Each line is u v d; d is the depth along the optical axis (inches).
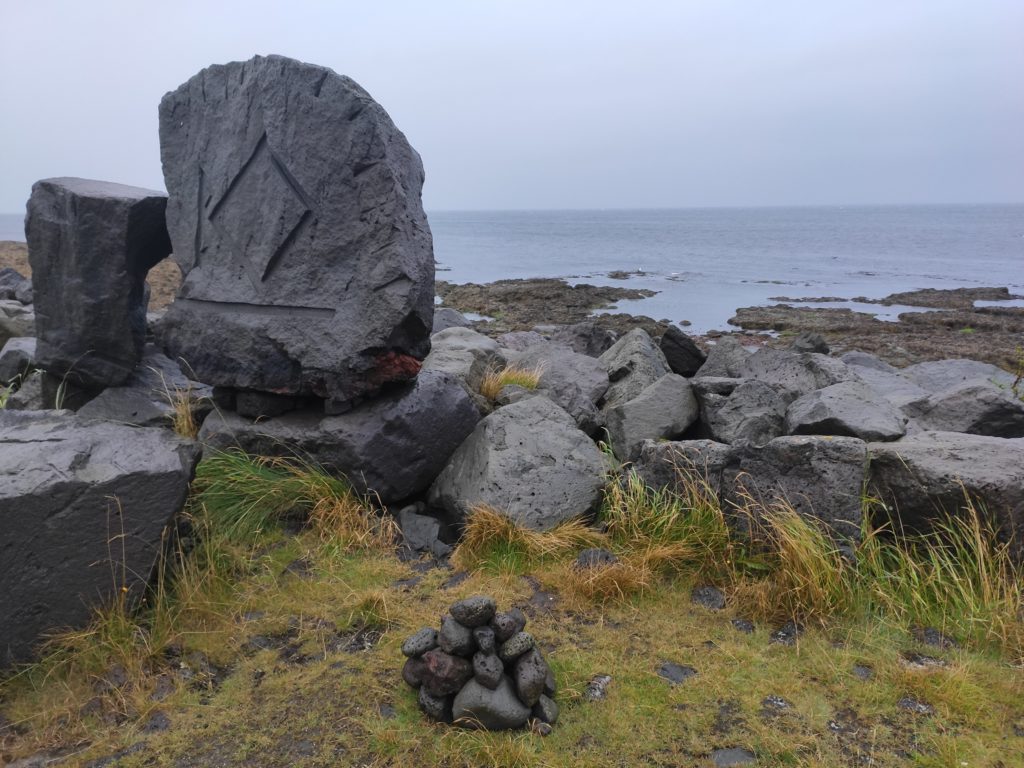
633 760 118.3
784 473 175.2
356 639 148.4
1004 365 555.2
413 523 192.4
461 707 123.6
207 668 140.0
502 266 1690.5
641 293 1053.8
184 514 166.7
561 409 217.5
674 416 246.7
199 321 207.5
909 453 174.2
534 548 177.0
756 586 161.8
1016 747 121.7
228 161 205.6
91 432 156.4
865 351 619.5
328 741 121.6
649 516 183.9
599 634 150.9
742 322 777.6
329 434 191.3
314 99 192.9
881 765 117.8
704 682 136.7
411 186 200.8
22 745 121.0
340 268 193.6
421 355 203.0
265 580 166.1
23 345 298.0
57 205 227.3
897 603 158.6
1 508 130.1
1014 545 162.9
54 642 137.5
